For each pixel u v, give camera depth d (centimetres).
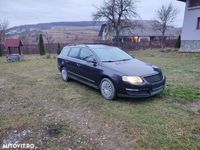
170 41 3231
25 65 1385
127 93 519
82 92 643
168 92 612
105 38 3891
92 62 618
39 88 712
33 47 3183
